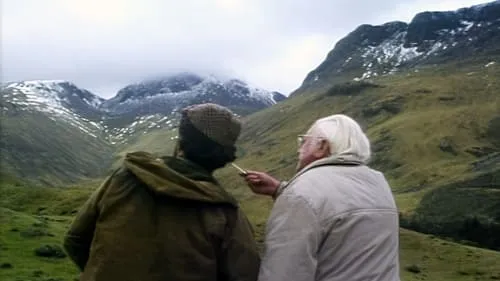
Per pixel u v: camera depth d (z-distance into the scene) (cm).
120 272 156
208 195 162
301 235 163
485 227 4041
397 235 176
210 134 170
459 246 2719
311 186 168
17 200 4019
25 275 1451
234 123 175
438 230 4275
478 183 5328
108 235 159
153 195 161
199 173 167
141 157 166
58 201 3944
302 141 191
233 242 164
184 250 158
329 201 166
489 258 2495
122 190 163
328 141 183
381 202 173
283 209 168
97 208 166
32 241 1797
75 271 1536
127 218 159
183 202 161
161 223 159
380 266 167
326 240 165
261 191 201
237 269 163
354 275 165
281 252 162
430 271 2308
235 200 170
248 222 173
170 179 161
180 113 176
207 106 174
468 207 4472
